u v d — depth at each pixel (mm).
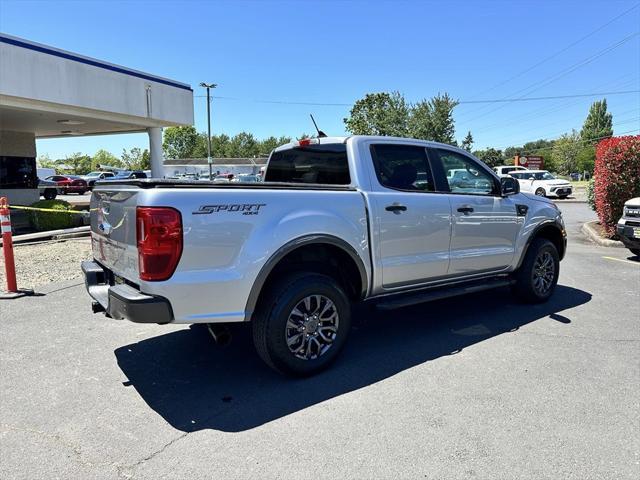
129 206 3445
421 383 3805
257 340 3770
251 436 3068
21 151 19438
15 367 4145
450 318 5504
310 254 4141
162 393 3682
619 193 10914
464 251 5082
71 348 4602
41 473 2693
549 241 5992
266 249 3586
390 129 52000
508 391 3645
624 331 4988
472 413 3322
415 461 2785
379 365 4172
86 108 13898
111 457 2850
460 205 4973
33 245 11047
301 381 3881
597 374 3939
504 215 5434
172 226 3232
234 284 3475
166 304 3270
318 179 4832
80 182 37281
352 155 4418
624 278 7516
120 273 3740
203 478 2646
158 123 17359
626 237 9008
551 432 3076
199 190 3391
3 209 6316
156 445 2973
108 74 14445
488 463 2762
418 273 4695
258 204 3605
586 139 94688
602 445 2934
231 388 3768
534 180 28453
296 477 2650
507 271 5660
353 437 3043
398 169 4664
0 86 11492
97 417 3316
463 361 4234
